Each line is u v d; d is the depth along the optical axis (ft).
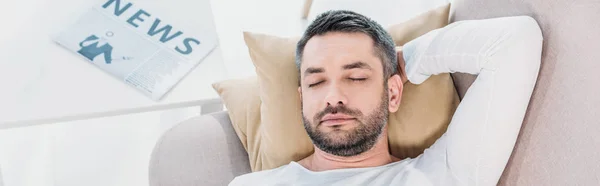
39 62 4.21
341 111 3.39
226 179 3.96
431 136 3.70
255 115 4.07
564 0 3.04
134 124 5.90
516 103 3.10
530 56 3.08
